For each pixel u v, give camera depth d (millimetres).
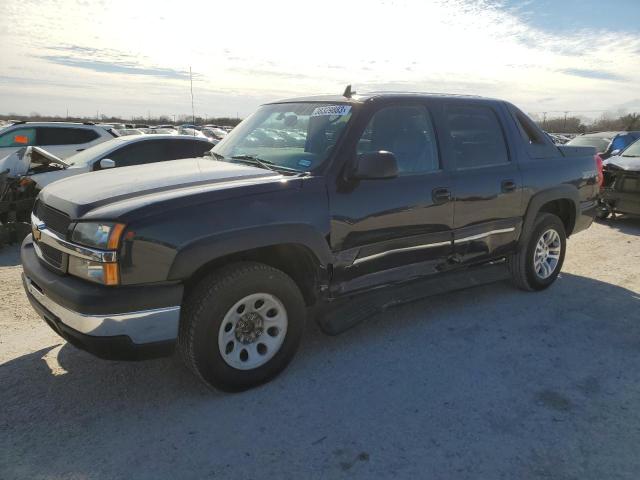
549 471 2598
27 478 2484
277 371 3414
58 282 2916
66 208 3033
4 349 3850
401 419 3021
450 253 4246
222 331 3098
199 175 3389
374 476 2547
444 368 3643
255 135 4254
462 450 2750
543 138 5195
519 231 4836
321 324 3695
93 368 3566
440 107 4246
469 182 4258
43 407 3088
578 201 5383
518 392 3338
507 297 5098
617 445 2805
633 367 3686
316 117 3920
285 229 3180
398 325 4379
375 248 3707
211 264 3172
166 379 3438
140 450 2709
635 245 7578
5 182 7539
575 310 4770
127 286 2781
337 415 3053
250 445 2768
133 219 2764
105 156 8703
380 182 3693
